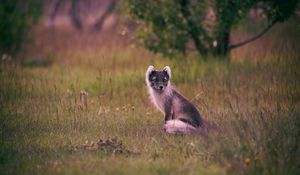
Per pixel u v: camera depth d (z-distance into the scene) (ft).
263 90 69.92
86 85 80.84
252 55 96.27
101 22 173.37
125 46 121.90
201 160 46.52
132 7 92.22
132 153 49.65
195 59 90.58
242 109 62.08
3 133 57.67
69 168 45.09
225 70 83.76
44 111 66.95
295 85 70.38
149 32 93.61
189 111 57.00
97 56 111.75
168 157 48.16
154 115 64.85
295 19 95.86
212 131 52.65
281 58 88.58
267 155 44.50
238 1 86.48
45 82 86.38
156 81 58.85
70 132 58.13
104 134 56.90
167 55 92.79
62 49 131.23
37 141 54.75
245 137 48.73
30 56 122.52
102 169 44.52
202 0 89.15
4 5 123.24
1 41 122.21
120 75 86.02
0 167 46.50
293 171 42.75
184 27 90.74
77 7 202.49
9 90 77.05
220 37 88.99
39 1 129.90
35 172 44.78
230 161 43.78
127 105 68.90
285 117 57.62
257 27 109.29
